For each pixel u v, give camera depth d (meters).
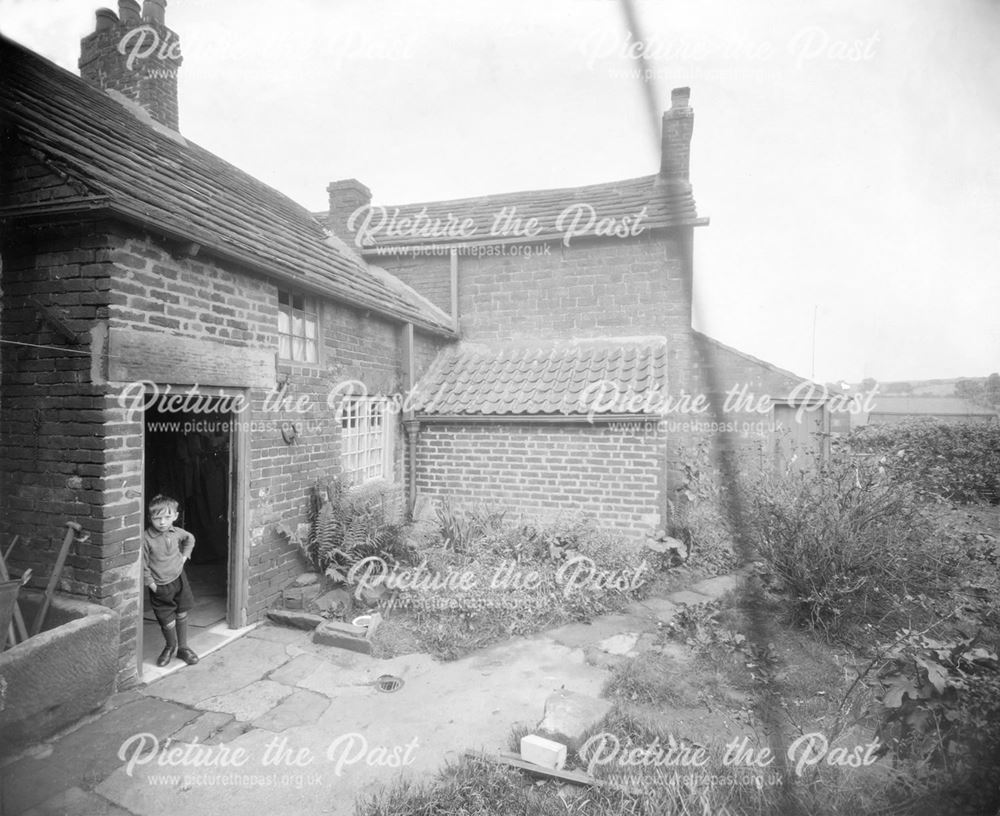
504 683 4.50
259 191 8.62
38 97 5.25
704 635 4.84
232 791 3.29
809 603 5.07
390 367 8.20
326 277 6.57
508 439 8.20
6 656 3.43
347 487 7.04
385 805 3.11
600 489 7.76
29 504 4.29
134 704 4.15
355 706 4.18
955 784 2.49
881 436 8.10
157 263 4.46
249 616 5.54
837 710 3.72
